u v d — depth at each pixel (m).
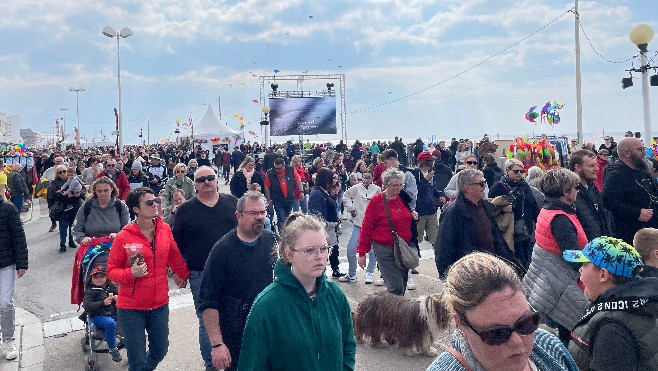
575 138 24.59
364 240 6.30
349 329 3.09
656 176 7.40
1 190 5.83
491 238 5.20
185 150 41.31
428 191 9.63
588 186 5.75
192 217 5.16
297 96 38.56
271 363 2.77
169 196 9.74
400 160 22.27
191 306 7.69
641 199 5.93
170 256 4.91
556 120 25.12
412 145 27.86
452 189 8.98
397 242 6.09
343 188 18.64
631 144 5.97
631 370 2.60
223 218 5.22
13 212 5.86
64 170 11.66
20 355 6.00
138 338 4.53
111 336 5.52
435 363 1.65
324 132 39.03
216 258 3.80
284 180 11.45
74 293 5.89
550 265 4.26
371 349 5.82
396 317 5.65
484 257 1.64
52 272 10.02
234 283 3.79
